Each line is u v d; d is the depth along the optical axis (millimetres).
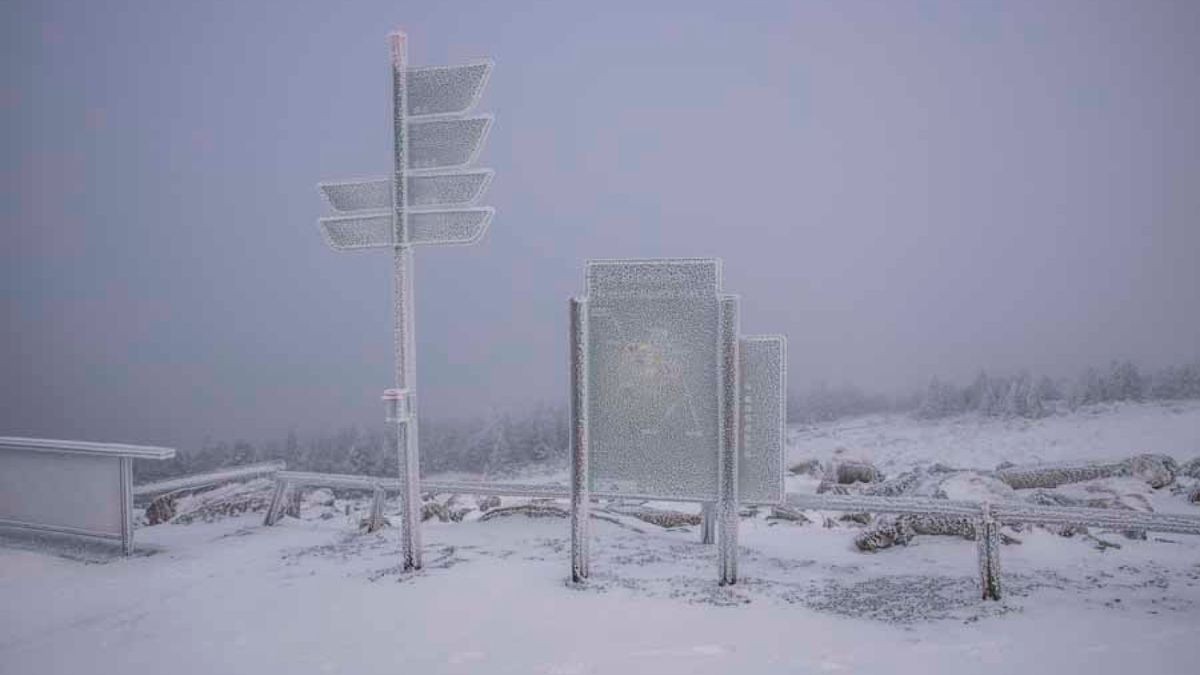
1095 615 5379
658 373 6406
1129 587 6141
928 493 10641
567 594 6102
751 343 6277
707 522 8117
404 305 7020
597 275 6500
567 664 4719
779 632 5160
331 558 7879
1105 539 8125
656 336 6406
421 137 6996
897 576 6609
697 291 6336
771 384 6273
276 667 4914
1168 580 6359
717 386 6312
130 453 8391
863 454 13367
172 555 8445
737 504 6297
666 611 5633
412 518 7047
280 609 6125
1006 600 5793
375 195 7145
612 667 4641
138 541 9234
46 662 5270
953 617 5406
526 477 34062
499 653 4953
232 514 11344
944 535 7906
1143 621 5215
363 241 7156
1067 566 6910
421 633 5391
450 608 5875
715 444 6352
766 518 10047
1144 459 13273
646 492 6441
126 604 6613
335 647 5215
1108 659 4500
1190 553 7449
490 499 11383
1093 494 11750
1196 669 4324
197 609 6289
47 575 7738
